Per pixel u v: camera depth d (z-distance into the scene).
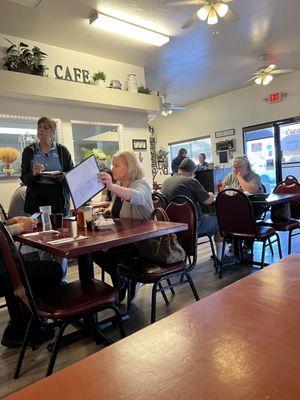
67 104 4.57
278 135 6.97
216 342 0.50
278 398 0.38
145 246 2.03
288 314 0.58
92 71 4.92
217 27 4.25
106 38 4.29
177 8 3.66
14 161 4.05
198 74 6.28
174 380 0.42
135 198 2.04
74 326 2.27
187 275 2.05
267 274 0.78
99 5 3.50
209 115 8.30
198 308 0.62
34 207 2.56
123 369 0.45
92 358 0.49
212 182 4.41
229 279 3.05
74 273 3.60
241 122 7.62
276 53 5.41
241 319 0.57
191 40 4.62
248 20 4.13
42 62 4.19
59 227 1.99
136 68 5.54
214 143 8.25
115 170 2.26
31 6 3.35
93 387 0.42
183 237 2.13
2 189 3.97
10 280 1.73
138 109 5.15
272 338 0.50
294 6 3.83
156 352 0.49
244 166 3.63
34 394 0.41
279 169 7.02
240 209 2.86
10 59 3.78
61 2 3.38
